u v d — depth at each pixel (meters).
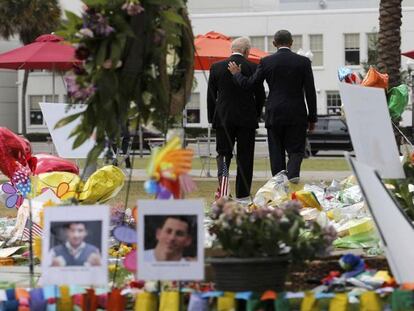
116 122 9.45
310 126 20.28
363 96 10.30
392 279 9.06
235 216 8.62
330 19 84.19
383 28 34.47
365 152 9.98
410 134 40.22
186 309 8.58
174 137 8.70
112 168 15.17
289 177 19.62
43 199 14.57
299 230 8.90
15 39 87.31
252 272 8.47
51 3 76.12
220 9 91.00
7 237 14.63
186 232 8.17
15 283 10.59
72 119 9.63
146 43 9.34
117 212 13.11
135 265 9.29
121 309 8.63
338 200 16.75
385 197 9.03
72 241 8.42
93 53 9.25
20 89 89.56
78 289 9.01
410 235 8.95
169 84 9.77
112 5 9.23
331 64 84.31
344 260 9.53
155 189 8.63
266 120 19.94
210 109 20.56
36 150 72.75
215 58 27.75
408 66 56.75
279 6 89.69
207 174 35.69
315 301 8.11
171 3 9.38
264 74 19.78
